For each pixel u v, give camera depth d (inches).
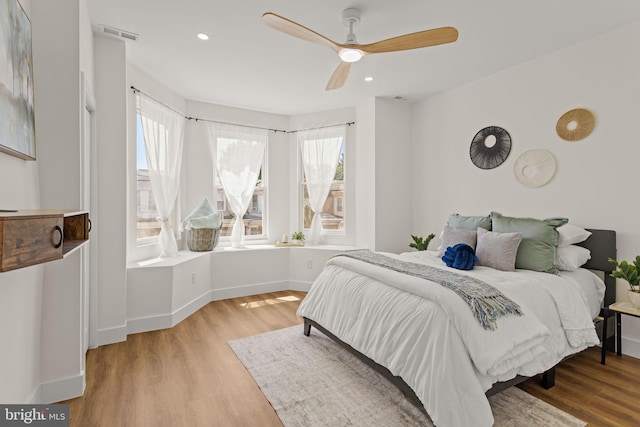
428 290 72.1
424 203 166.7
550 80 115.4
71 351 77.0
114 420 69.0
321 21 94.1
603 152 103.0
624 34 97.8
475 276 85.6
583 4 86.7
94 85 104.2
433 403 60.0
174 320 124.9
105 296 107.5
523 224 103.7
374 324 80.0
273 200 187.3
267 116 185.3
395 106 168.2
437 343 64.1
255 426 67.4
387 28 98.0
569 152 111.0
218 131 169.5
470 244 111.1
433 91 154.3
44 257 41.5
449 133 152.9
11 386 57.2
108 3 86.3
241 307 147.1
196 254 147.3
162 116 139.7
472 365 61.6
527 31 100.3
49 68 73.1
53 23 73.5
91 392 79.4
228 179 171.5
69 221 64.2
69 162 75.0
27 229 37.3
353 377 86.3
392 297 80.3
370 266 96.0
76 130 75.7
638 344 96.7
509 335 65.7
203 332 118.2
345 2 85.2
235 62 121.3
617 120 99.7
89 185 101.0
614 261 93.0
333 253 168.4
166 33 101.7
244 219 181.6
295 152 190.4
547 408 71.9
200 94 154.6
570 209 111.1
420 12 89.8
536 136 120.0
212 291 157.2
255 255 168.9
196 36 103.3
